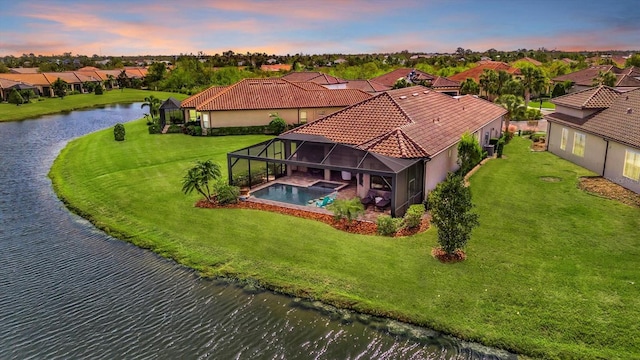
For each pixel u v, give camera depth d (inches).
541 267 677.9
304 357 530.6
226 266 740.0
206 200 1043.3
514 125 2116.1
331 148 1103.6
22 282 730.2
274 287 671.8
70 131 2375.7
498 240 778.8
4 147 1900.8
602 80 2746.1
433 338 546.9
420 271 679.1
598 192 1045.8
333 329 576.7
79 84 4928.6
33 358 545.0
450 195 697.6
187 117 2192.4
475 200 1002.7
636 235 787.4
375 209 945.5
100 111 3442.4
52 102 3843.5
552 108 2731.3
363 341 552.4
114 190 1171.3
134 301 661.9
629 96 1318.9
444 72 4136.3
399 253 738.2
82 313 636.1
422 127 1136.8
